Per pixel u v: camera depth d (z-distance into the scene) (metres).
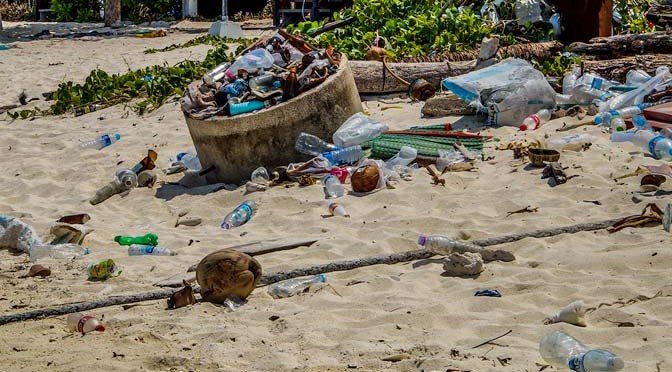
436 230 8.07
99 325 6.47
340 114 10.47
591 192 8.55
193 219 9.21
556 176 8.87
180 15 31.14
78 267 7.95
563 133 10.47
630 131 9.98
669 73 12.07
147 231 9.02
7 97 16.58
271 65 11.05
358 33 15.32
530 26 15.09
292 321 6.29
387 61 13.66
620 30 16.41
